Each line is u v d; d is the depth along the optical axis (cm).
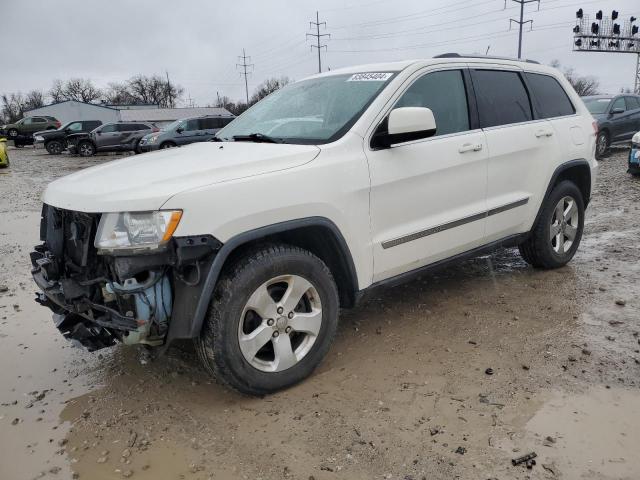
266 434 275
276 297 309
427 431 272
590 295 445
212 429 282
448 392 306
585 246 593
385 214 342
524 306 426
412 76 370
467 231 396
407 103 363
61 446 275
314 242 329
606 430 268
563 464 245
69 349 390
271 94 453
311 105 382
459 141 384
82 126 2978
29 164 2247
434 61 388
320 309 318
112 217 263
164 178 278
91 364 364
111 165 341
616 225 682
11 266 611
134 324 271
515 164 428
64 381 343
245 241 280
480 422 278
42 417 302
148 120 6444
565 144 472
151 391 324
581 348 353
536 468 243
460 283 483
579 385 309
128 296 269
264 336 298
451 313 417
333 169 315
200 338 286
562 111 492
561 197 482
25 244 719
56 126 3809
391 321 407
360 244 331
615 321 392
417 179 355
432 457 253
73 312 293
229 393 316
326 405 297
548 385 310
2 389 336
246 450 264
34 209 1004
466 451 256
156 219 260
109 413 303
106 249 261
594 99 1448
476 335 378
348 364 343
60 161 2398
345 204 318
